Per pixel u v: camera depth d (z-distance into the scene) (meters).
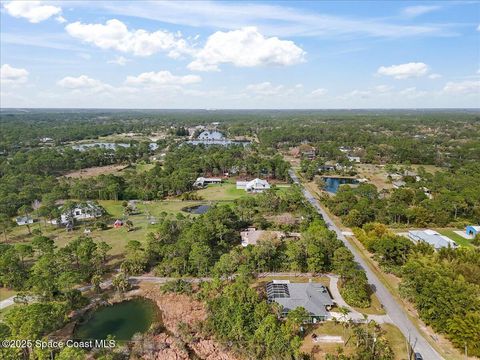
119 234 111.38
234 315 63.94
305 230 102.50
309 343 60.03
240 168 194.38
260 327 59.91
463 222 117.00
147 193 152.12
